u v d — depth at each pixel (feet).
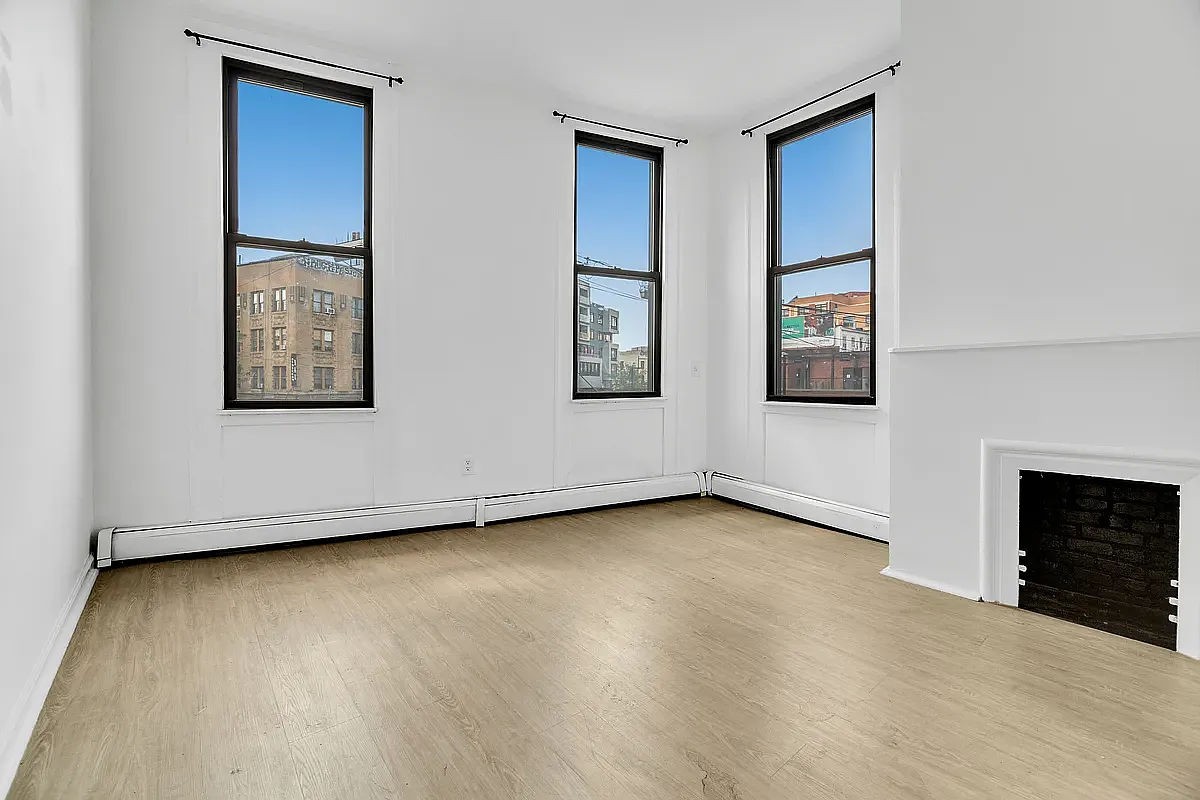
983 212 9.31
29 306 6.22
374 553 11.60
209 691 6.54
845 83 13.33
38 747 5.52
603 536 12.96
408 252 12.91
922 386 9.93
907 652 7.55
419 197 13.00
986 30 9.22
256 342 11.78
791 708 6.27
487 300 13.85
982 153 9.30
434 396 13.30
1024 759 5.43
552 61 12.82
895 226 12.37
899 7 10.85
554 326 14.78
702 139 16.80
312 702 6.35
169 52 10.74
